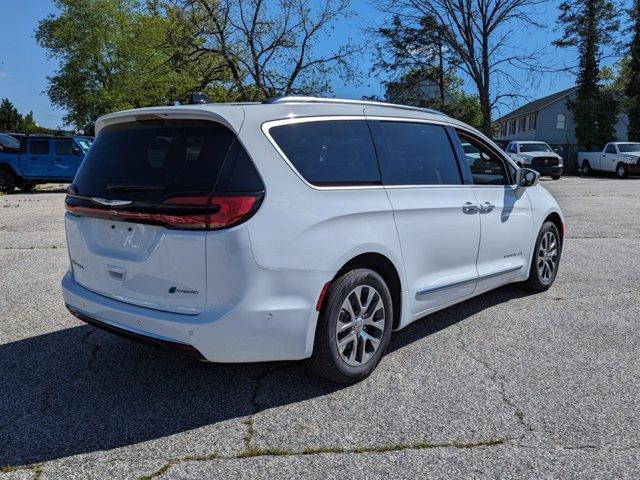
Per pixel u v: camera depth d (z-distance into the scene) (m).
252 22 17.62
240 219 3.04
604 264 7.24
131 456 2.86
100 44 38.75
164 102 36.12
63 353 4.22
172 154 3.26
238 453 2.88
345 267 3.59
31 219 11.80
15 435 3.05
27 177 20.16
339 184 3.55
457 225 4.42
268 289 3.13
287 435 3.05
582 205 14.76
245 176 3.11
